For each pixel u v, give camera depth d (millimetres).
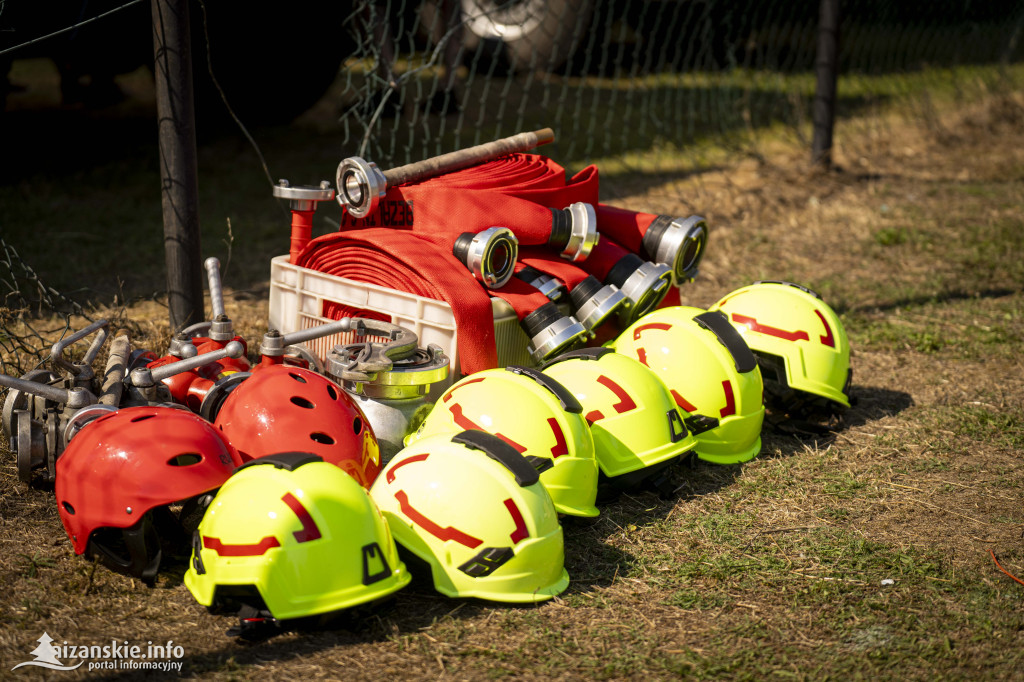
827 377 4055
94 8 7016
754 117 11156
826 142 8789
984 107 11680
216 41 8078
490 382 3240
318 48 8633
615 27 14570
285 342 3473
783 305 4133
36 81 11836
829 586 2971
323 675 2461
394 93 9656
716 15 13516
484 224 3867
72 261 5910
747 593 2934
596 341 4227
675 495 3535
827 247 7027
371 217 4180
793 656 2639
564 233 4008
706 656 2617
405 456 2912
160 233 6613
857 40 13484
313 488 2561
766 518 3398
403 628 2672
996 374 4844
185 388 3537
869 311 5719
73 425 2945
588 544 3166
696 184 8484
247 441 3004
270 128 9797
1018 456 3957
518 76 12656
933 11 13359
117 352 3572
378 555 2613
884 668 2596
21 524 3119
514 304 3764
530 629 2691
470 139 9211
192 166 4316
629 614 2797
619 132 10328
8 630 2588
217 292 3869
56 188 7582
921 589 2975
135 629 2627
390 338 3621
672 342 3770
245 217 7086
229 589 2545
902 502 3545
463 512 2740
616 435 3359
